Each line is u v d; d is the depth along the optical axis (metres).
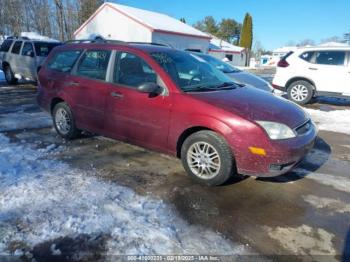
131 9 25.50
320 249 2.57
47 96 5.26
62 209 2.98
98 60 4.52
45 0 28.53
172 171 3.96
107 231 2.69
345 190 3.63
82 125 4.80
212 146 3.42
